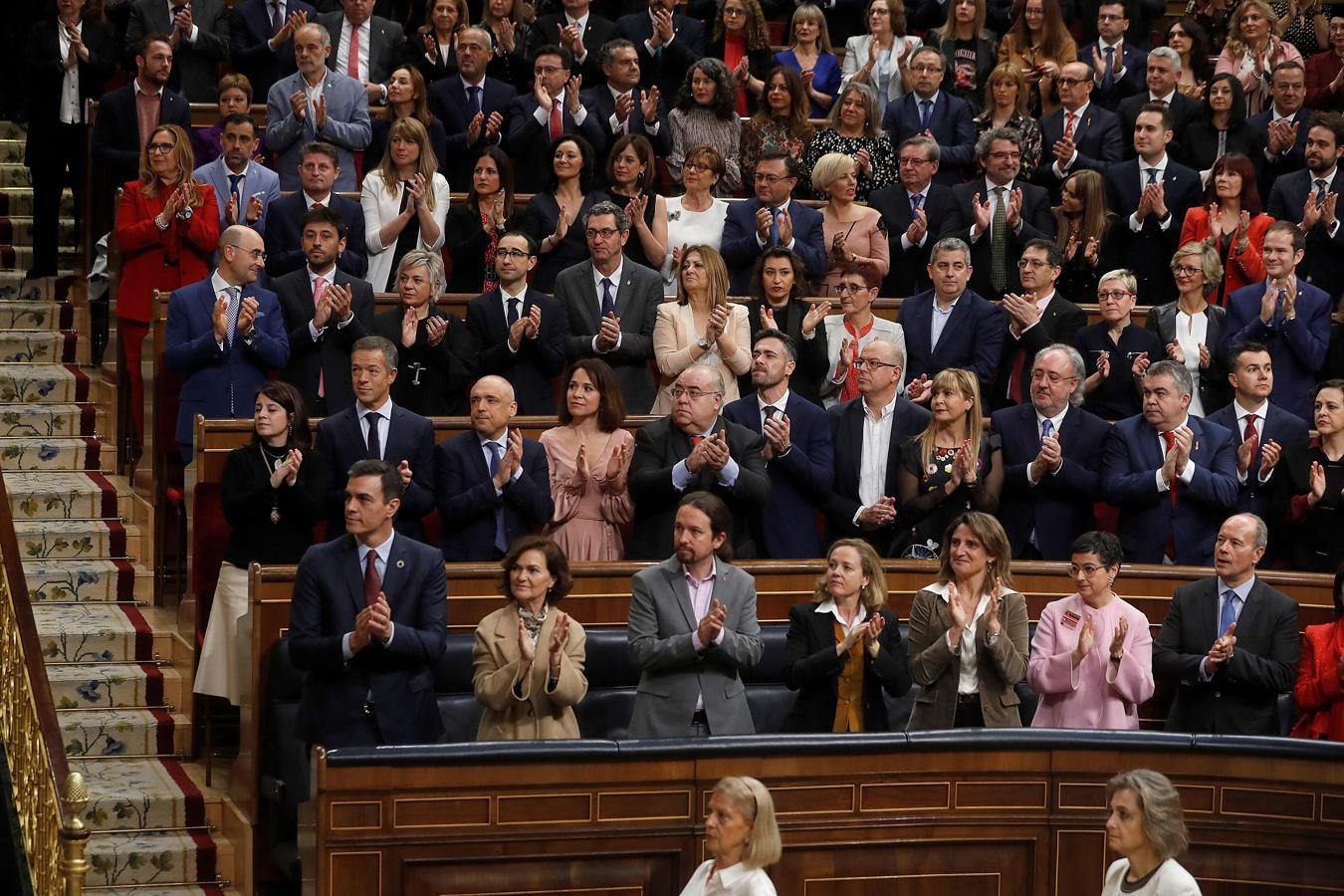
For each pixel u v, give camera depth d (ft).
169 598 82.12
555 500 74.95
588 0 112.06
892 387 77.46
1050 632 66.74
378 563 63.16
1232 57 114.73
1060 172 102.99
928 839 60.75
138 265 87.76
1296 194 99.81
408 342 80.38
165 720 74.54
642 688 64.08
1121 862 55.57
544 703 62.23
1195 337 87.20
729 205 93.50
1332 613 72.18
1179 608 69.21
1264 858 62.23
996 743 61.11
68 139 100.27
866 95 100.53
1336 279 97.86
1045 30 112.27
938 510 75.36
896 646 65.16
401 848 56.13
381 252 91.40
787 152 95.50
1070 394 78.48
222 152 93.20
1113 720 65.82
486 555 72.79
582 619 70.28
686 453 73.41
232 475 70.23
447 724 65.82
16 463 90.22
